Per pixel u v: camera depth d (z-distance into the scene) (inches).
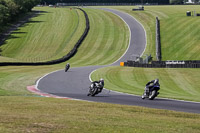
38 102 1738.4
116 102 2084.2
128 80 4205.2
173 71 4963.1
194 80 4210.1
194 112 1673.2
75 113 1366.9
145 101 2187.5
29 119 1136.8
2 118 1125.7
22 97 2027.6
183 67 5310.0
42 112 1355.8
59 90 2950.3
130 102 2100.1
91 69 5561.0
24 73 4633.4
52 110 1430.9
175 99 2399.1
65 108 1514.5
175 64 5349.4
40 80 3814.0
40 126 1026.1
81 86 3336.6
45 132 953.5
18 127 994.1
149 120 1284.4
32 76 4249.5
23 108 1456.7
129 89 3346.5
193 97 2763.3
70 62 7568.9
